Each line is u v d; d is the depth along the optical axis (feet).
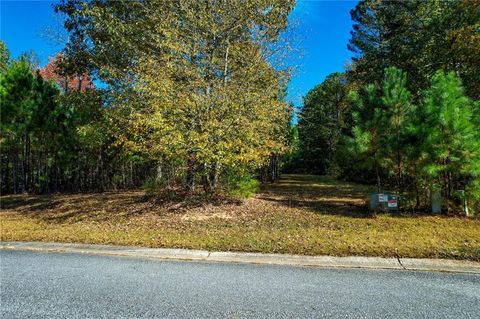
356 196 40.24
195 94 28.04
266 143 30.19
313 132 113.09
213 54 31.58
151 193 36.47
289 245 17.98
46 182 52.60
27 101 45.91
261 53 32.73
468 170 24.67
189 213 28.17
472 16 44.57
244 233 20.94
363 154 28.22
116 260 16.49
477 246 17.28
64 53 44.04
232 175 31.37
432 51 48.29
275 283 13.28
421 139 25.81
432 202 26.91
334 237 19.49
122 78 33.71
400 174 28.91
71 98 41.04
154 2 33.17
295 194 42.63
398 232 20.75
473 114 26.81
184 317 10.40
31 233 22.03
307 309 10.94
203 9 30.68
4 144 48.83
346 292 12.35
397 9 56.13
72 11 38.81
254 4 31.32
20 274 14.55
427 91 27.30
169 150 26.58
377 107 28.43
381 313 10.64
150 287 12.92
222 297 11.93
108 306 11.22
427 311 10.77
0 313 10.71
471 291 12.39
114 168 52.26
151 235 20.81
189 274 14.38
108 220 26.96
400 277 13.88
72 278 13.98
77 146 48.78
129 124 29.40
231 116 27.81
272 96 31.73
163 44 29.09
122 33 35.09
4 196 48.85
